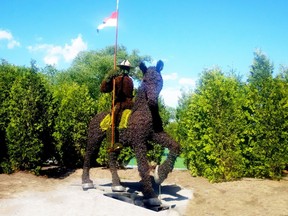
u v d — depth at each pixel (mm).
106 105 12828
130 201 6945
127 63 8117
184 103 14141
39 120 10828
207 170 9484
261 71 27016
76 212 6141
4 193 7633
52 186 8844
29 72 11203
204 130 9602
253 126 9641
